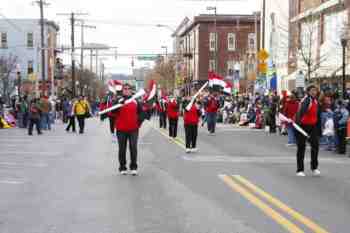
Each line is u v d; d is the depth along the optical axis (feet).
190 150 58.08
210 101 87.10
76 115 89.35
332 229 24.88
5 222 26.40
